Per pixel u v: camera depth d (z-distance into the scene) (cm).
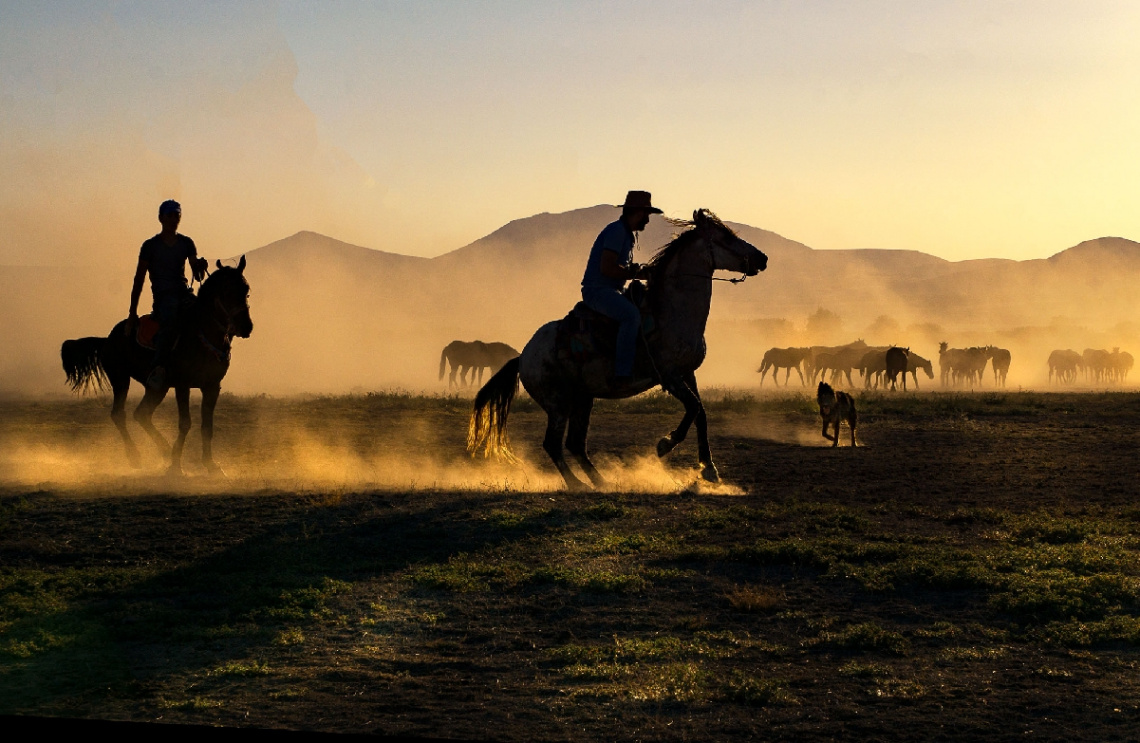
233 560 972
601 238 1301
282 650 729
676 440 1362
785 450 1908
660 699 631
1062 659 710
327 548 1022
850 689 652
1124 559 971
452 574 912
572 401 1375
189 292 1482
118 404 1566
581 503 1227
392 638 759
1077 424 2459
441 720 596
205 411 1480
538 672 684
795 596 864
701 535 1066
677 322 1312
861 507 1270
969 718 601
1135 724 588
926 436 2172
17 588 881
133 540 1055
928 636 759
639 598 859
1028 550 1007
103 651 725
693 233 1316
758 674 680
